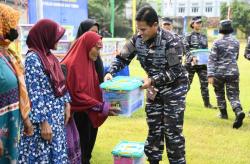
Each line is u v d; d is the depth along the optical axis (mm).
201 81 8844
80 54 4176
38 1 8688
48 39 3547
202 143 6219
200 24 8648
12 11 3238
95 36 4230
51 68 3512
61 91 3613
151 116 4445
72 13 10000
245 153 5789
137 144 4750
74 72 4090
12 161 3277
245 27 50344
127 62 4449
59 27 3641
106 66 9281
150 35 4027
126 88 3930
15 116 3248
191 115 8117
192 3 57031
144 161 4734
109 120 7539
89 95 4191
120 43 9938
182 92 4281
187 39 8625
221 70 7301
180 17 46656
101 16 34906
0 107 3131
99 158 5324
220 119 7816
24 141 3463
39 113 3379
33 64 3400
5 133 3201
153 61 4176
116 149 4547
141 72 15734
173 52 4078
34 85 3379
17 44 6691
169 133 4320
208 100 8914
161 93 4312
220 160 5461
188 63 8609
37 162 3471
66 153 3746
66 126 3977
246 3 52500
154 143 4496
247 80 13984
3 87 3133
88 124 4602
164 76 4109
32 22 8695
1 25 3150
